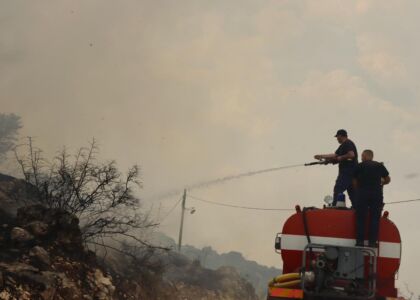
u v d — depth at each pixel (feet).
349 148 37.04
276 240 32.55
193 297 101.09
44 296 35.60
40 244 41.83
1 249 39.47
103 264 53.57
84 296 40.47
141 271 59.77
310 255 30.83
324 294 28.86
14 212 47.50
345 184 36.78
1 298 32.40
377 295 29.81
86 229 51.93
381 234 30.40
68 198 49.85
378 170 30.91
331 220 31.22
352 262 29.55
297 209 31.83
